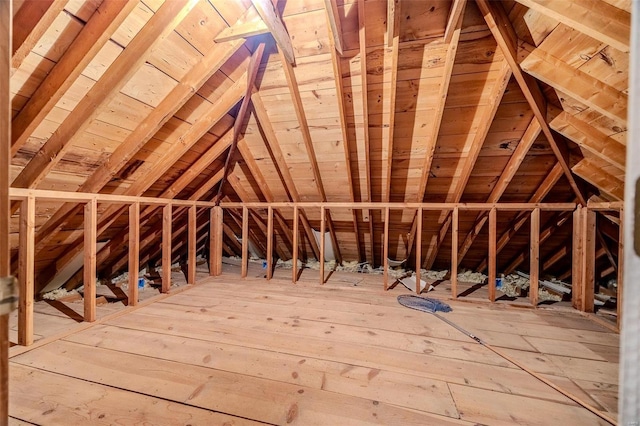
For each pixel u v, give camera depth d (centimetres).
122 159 218
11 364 173
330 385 155
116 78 169
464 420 132
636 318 37
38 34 131
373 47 202
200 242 488
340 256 459
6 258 51
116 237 325
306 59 216
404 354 189
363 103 224
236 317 249
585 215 266
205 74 202
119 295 304
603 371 171
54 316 247
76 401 141
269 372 167
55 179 208
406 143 262
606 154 191
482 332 225
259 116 262
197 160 300
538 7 131
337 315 256
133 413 133
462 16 170
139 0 148
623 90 151
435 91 219
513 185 286
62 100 169
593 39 143
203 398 144
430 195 318
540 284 345
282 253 491
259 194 381
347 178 315
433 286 359
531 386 156
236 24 185
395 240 403
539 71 172
